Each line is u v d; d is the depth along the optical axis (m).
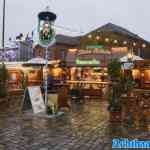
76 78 29.47
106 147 9.44
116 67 18.34
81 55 28.81
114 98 15.82
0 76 21.03
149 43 35.56
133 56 26.19
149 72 28.69
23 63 27.72
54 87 24.59
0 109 17.58
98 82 25.72
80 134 11.20
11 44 38.69
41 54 39.94
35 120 13.98
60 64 28.66
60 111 16.94
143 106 18.00
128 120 14.16
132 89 17.73
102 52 28.53
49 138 10.51
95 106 19.62
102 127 12.55
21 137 10.60
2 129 11.88
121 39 32.06
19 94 25.77
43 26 15.75
